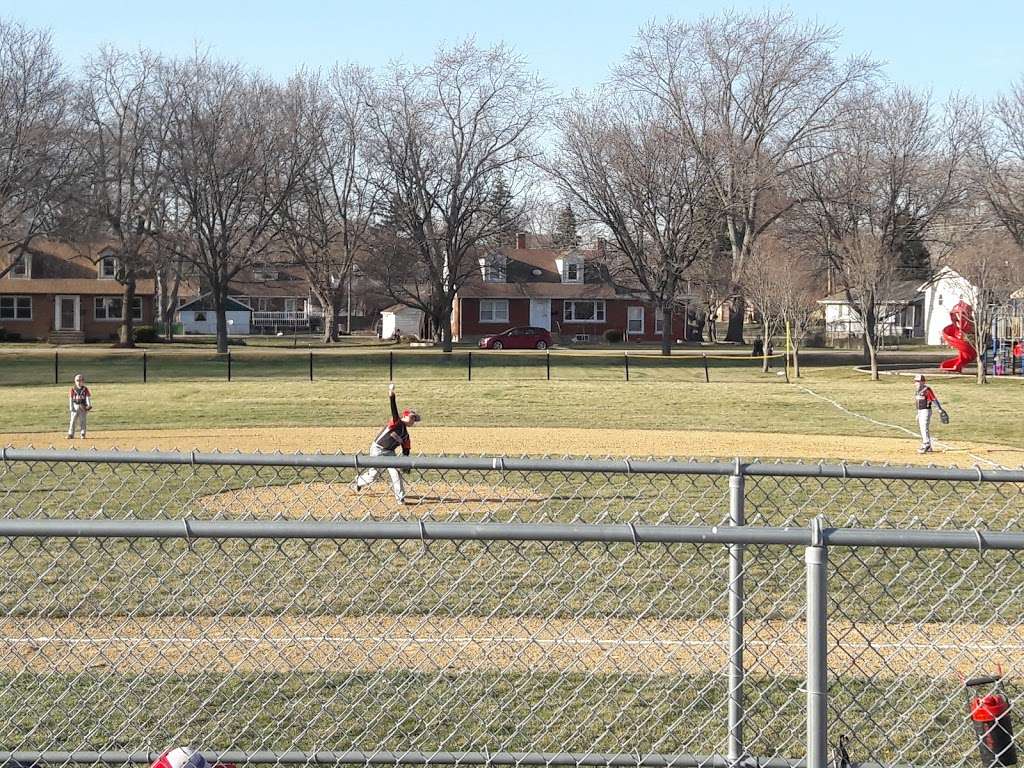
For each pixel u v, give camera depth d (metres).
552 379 44.44
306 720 6.86
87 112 59.47
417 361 52.94
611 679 7.37
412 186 61.19
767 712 6.98
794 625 8.55
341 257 76.75
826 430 28.03
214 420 29.36
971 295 46.34
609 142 57.97
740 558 5.68
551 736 6.66
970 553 10.46
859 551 10.72
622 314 80.81
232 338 80.94
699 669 7.51
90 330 74.75
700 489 15.27
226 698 7.17
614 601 9.19
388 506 13.97
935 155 52.22
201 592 9.37
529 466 7.44
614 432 27.22
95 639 8.21
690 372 49.22
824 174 52.59
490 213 61.94
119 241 63.38
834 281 59.56
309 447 23.56
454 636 8.23
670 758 5.63
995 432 27.69
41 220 58.19
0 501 14.49
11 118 55.38
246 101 60.44
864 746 6.41
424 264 63.94
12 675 7.48
